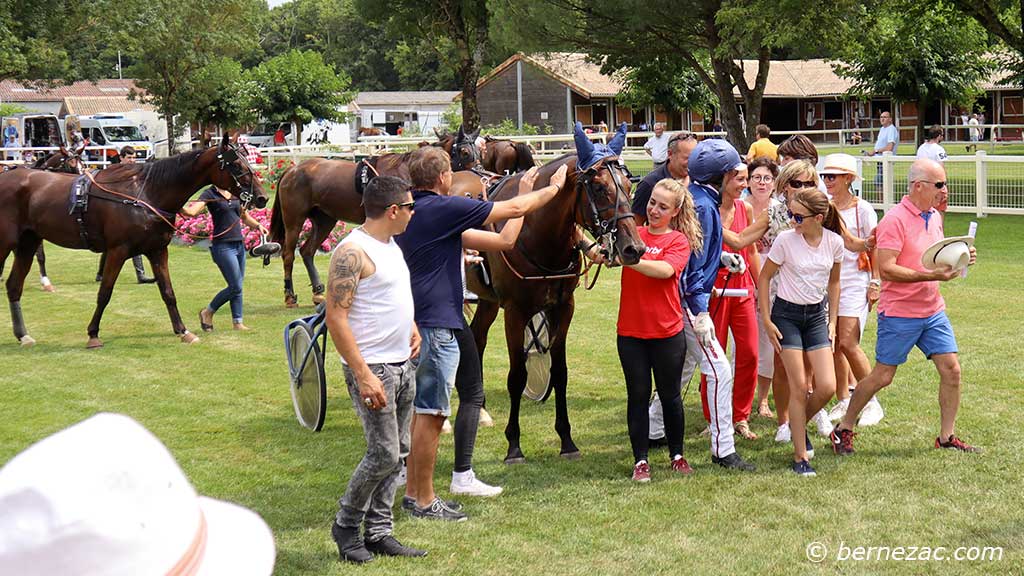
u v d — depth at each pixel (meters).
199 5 44.53
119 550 1.43
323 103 49.47
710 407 5.88
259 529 1.77
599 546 4.71
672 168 6.25
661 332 5.57
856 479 5.54
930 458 5.83
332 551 4.70
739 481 5.60
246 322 10.82
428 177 5.00
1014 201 17.59
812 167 5.78
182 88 45.12
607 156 5.52
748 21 20.78
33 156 30.02
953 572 4.31
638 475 5.64
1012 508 5.02
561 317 6.13
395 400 4.46
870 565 4.41
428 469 5.11
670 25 24.42
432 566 4.51
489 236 5.16
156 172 9.72
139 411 7.33
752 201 6.95
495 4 26.11
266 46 102.44
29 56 35.09
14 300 9.86
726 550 4.63
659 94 39.25
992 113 51.50
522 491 5.53
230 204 9.95
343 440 6.62
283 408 7.43
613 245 5.42
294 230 11.58
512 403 6.09
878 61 36.16
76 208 9.57
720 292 6.23
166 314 11.36
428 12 35.62
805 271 5.65
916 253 5.73
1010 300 10.54
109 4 37.12
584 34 25.25
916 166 5.77
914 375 7.73
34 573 1.40
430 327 4.95
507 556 4.61
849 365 7.25
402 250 4.93
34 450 1.46
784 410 6.37
